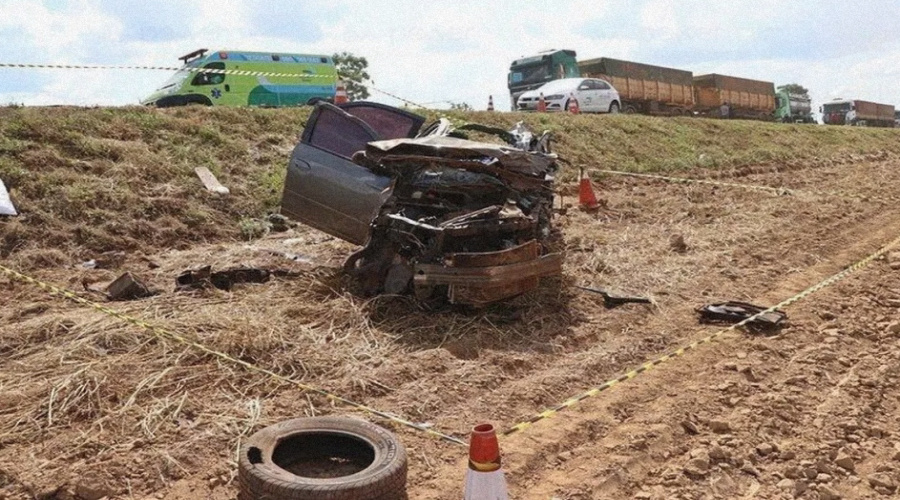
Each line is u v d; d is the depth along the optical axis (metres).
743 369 6.00
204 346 5.74
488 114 18.31
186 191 10.27
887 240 11.26
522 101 28.36
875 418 5.37
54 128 10.63
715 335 6.49
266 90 23.30
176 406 4.89
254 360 5.65
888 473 4.60
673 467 4.58
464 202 7.13
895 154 28.95
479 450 3.50
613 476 4.43
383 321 6.65
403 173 7.00
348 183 7.45
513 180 7.07
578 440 4.85
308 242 9.56
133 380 5.21
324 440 4.25
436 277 6.52
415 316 6.73
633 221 11.91
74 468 4.18
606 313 7.31
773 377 5.97
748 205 13.30
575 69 32.59
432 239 6.68
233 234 9.81
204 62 22.14
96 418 4.72
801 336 6.88
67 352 5.56
